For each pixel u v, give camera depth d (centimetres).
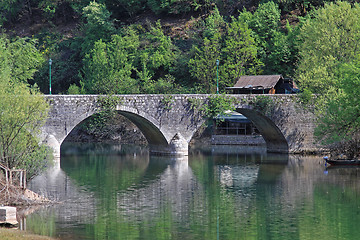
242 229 4738
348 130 8200
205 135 11769
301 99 9200
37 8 16438
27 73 10094
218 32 12938
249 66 12681
